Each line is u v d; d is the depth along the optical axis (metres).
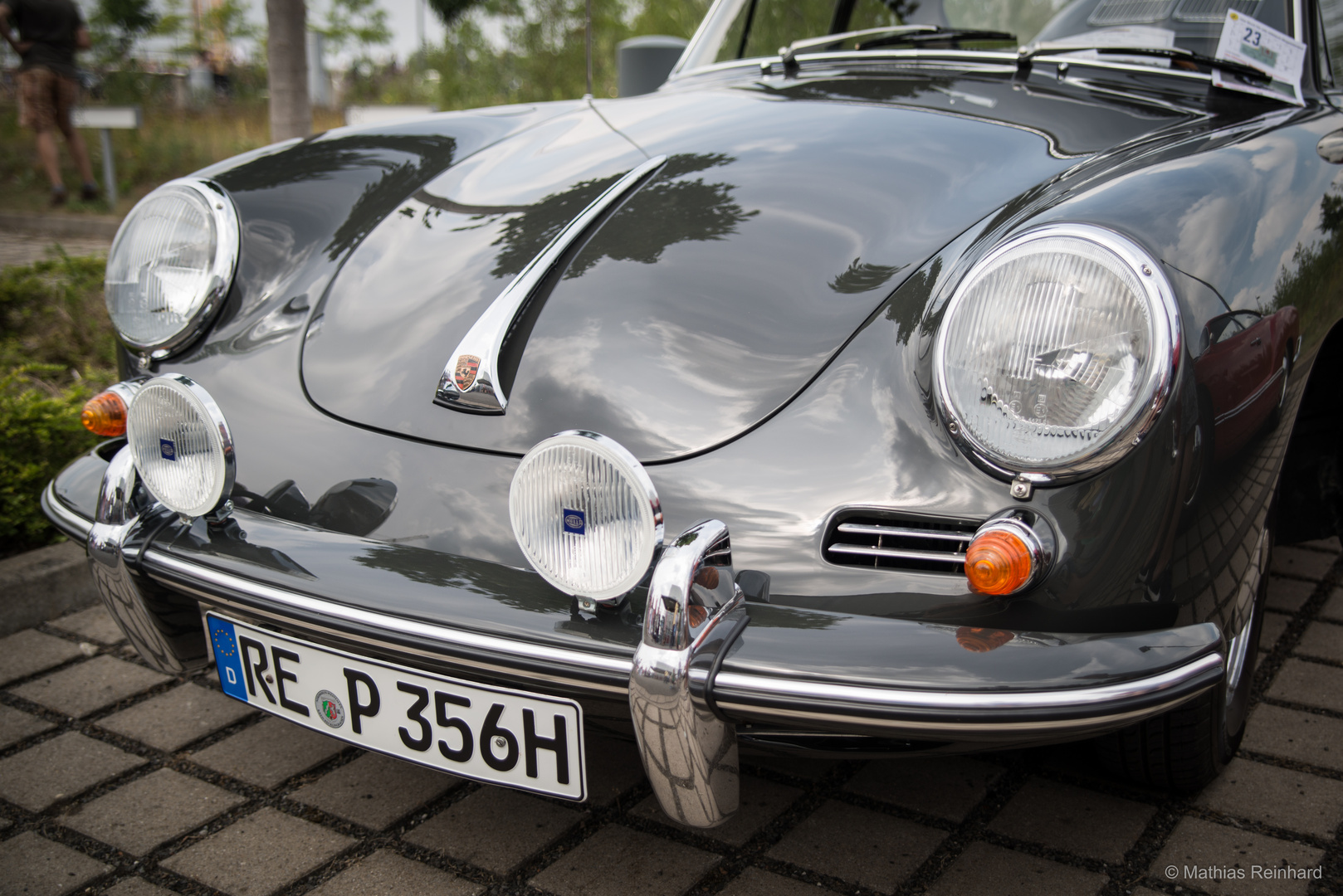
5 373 3.08
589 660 1.06
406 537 1.23
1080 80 1.85
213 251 1.54
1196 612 1.13
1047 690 0.98
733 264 1.35
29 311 3.68
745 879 1.35
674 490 1.16
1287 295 1.20
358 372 1.39
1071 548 1.04
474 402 1.28
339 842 1.44
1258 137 1.41
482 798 1.53
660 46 2.59
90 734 1.69
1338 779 1.55
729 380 1.23
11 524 2.18
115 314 1.56
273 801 1.53
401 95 12.82
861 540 1.12
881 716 0.98
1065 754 1.62
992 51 2.01
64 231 6.50
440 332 1.37
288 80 4.98
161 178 7.91
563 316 1.34
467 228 1.55
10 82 11.34
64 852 1.41
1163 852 1.39
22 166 8.07
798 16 2.29
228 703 1.79
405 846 1.43
